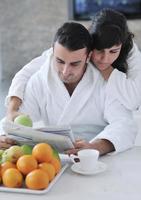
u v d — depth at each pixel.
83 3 5.61
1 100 4.54
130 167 1.44
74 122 1.72
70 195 1.22
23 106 1.76
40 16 5.78
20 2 5.77
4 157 1.34
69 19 5.71
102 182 1.31
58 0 5.68
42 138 1.42
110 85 1.67
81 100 1.69
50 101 1.73
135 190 1.24
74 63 1.52
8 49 5.96
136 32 5.55
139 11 5.51
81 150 1.43
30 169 1.27
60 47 1.49
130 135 1.62
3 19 5.87
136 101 1.72
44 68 1.74
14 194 1.23
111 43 1.57
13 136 1.46
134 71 1.79
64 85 1.69
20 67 5.99
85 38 1.51
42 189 1.24
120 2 5.54
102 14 1.67
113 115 1.66
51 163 1.33
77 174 1.38
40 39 5.86
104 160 1.51
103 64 1.66
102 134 1.58
